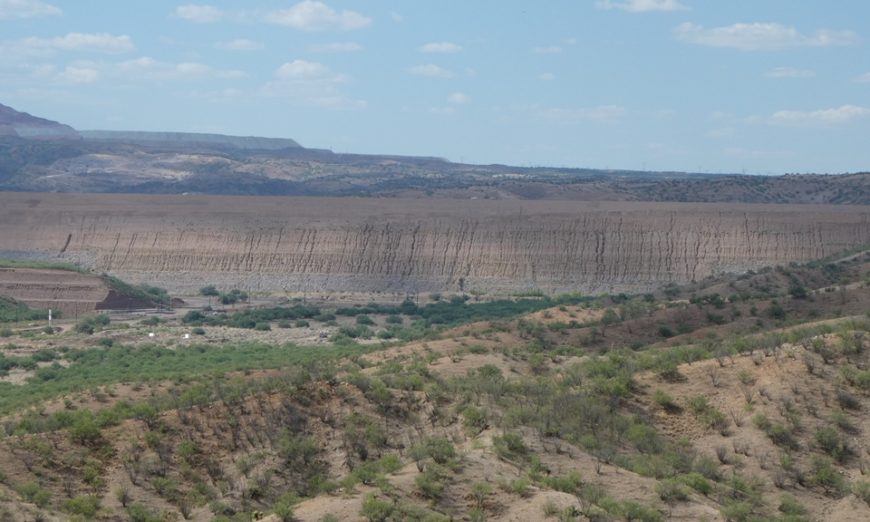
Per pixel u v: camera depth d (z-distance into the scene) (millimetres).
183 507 47812
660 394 55875
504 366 67625
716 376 57094
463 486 43500
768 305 86375
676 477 46688
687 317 86188
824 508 46938
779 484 48531
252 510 47219
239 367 81188
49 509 47188
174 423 54188
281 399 55969
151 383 69812
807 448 50844
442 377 61438
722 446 51531
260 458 51562
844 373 55062
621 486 45125
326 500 44500
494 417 52812
